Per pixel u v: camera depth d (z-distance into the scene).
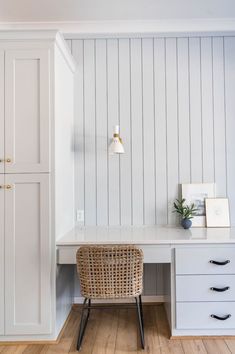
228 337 2.13
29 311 2.08
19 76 2.10
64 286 2.39
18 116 2.10
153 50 2.74
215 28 2.67
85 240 2.13
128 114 2.75
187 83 2.75
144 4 2.38
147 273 2.75
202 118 2.74
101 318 2.50
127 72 2.75
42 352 1.99
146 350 2.00
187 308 2.12
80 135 2.74
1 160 2.10
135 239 2.15
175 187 2.74
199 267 2.12
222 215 2.68
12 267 2.08
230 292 2.12
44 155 2.09
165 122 2.74
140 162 2.74
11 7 2.40
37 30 2.07
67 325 2.38
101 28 2.68
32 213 2.09
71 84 2.67
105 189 2.74
